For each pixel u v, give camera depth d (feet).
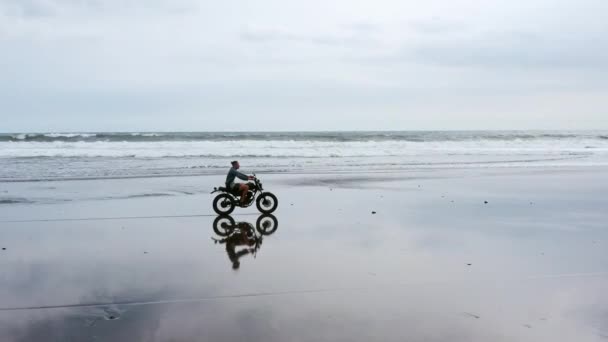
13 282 21.81
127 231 33.55
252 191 41.45
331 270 23.89
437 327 17.01
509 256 26.66
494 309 18.76
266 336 16.12
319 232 33.06
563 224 36.06
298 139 189.57
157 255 26.86
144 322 17.26
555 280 22.43
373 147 136.67
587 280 22.47
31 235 32.04
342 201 47.73
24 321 17.34
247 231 33.47
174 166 84.43
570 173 76.02
